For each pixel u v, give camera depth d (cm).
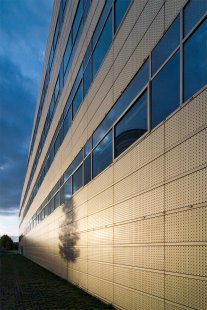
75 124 1745
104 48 1233
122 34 1038
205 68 592
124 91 1012
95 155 1313
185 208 616
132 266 869
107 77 1184
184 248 611
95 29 1380
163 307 682
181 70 672
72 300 1190
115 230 1027
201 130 580
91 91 1412
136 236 853
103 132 1213
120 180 1002
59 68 2367
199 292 556
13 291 1477
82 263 1460
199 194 573
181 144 646
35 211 4206
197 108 597
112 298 1026
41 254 3353
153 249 745
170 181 682
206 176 556
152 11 827
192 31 641
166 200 695
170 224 671
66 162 1989
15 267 3138
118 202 1012
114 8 1127
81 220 1512
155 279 727
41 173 3553
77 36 1755
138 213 847
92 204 1328
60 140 2255
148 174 797
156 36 802
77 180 1650
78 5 1747
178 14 699
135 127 909
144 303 780
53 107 2662
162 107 750
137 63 913
